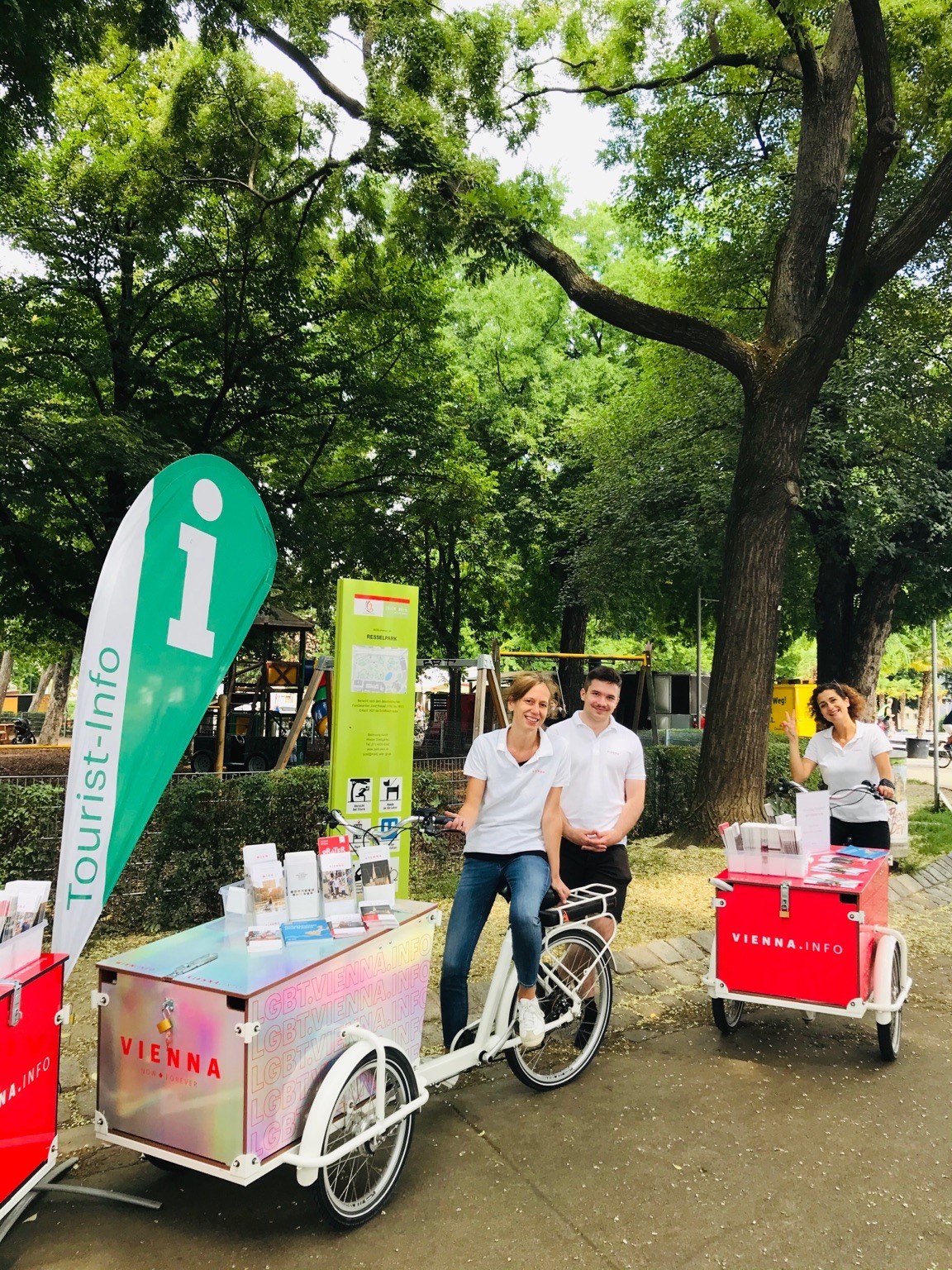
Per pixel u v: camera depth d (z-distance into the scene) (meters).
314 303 14.02
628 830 4.22
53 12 7.80
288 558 14.98
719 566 16.73
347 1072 2.75
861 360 13.84
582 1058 3.98
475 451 19.66
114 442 10.95
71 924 3.34
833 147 9.10
